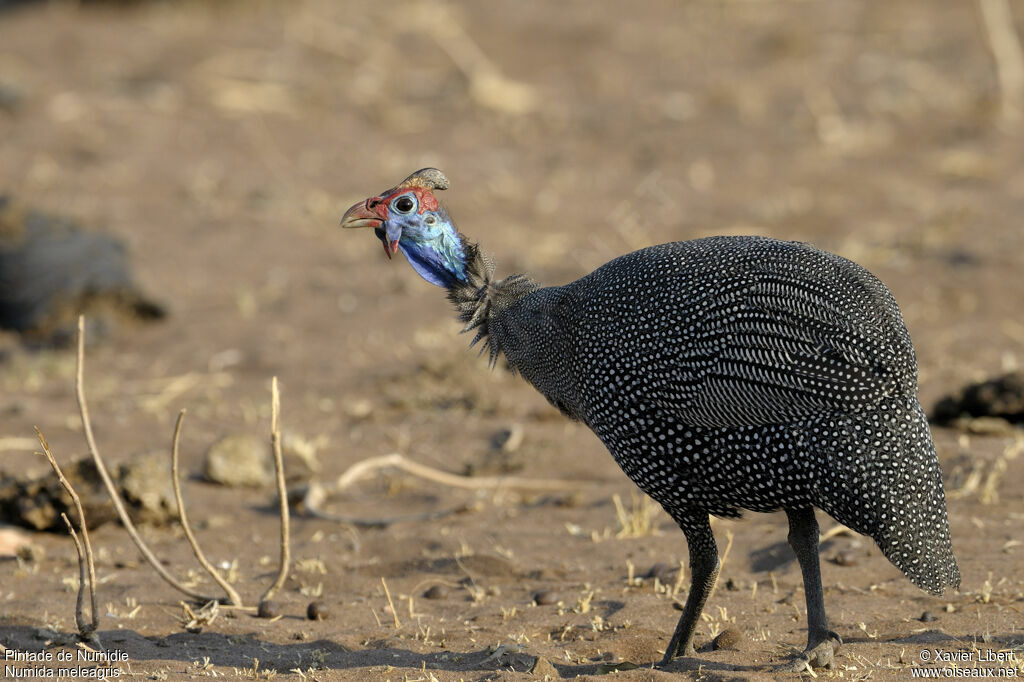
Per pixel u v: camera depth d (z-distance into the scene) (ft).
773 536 40.14
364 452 51.26
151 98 115.14
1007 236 76.13
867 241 77.66
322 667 31.19
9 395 58.75
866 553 38.22
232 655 32.27
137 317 70.33
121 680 29.94
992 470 44.14
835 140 102.06
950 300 66.85
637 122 110.22
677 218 85.76
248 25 139.23
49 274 67.87
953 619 32.58
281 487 36.27
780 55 127.24
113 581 38.45
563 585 37.29
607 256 77.77
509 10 148.36
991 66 118.11
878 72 119.44
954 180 91.25
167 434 52.90
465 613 35.50
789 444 27.81
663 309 29.55
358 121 111.65
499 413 55.01
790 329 27.96
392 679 29.96
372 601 36.81
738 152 101.04
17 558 40.55
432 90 119.85
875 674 28.76
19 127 106.42
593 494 45.91
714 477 29.32
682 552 39.55
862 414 27.27
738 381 28.22
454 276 35.06
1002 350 59.31
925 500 27.07
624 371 29.94
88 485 42.70
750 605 34.73
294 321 69.72
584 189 93.61
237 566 40.09
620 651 31.89
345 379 60.44
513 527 42.86
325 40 133.39
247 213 89.40
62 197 90.33
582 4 152.56
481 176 97.14
